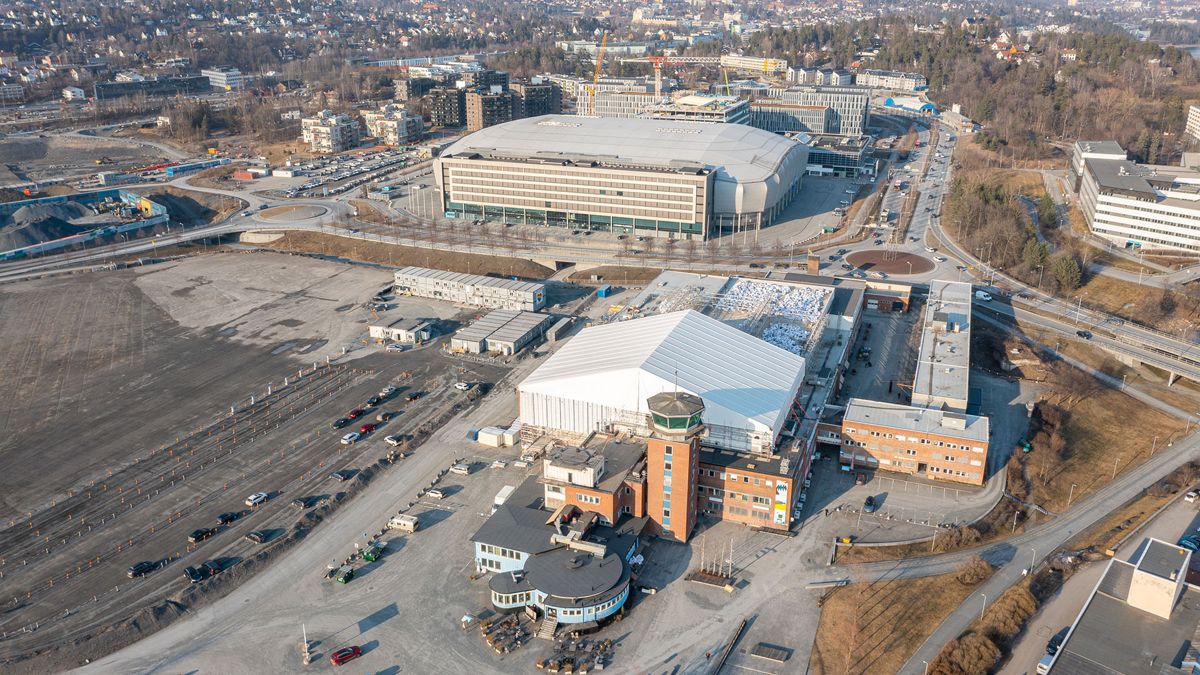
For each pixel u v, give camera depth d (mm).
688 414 146250
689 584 145875
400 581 147875
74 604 141375
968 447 171125
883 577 147000
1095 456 184625
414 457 185125
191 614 140250
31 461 184125
